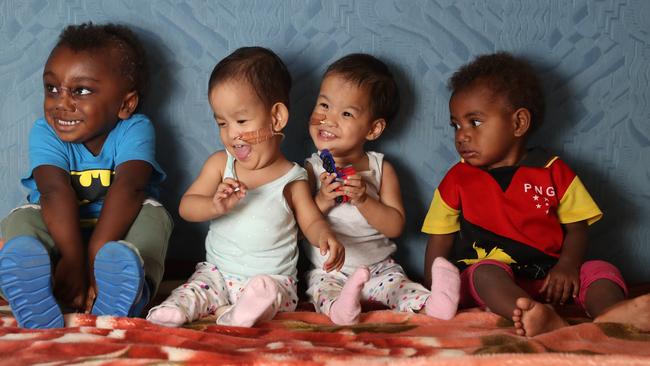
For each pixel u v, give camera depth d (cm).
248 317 134
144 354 114
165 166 182
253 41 179
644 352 116
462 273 153
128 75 162
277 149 158
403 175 182
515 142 165
